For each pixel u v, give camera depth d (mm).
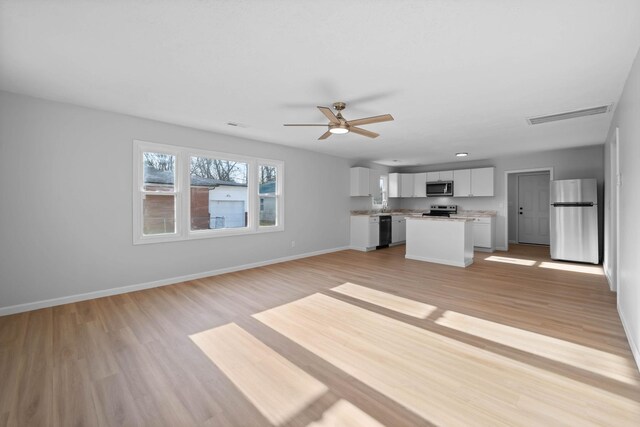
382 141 5242
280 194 5637
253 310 3158
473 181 7211
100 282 3602
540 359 2184
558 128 4344
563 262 5523
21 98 3086
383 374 2010
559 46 2133
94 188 3543
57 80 2746
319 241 6465
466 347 2365
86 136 3479
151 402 1731
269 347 2373
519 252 6566
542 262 5535
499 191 7051
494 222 6906
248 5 1708
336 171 6863
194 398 1768
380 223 7293
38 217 3199
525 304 3312
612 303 3332
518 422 1568
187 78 2705
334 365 2117
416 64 2422
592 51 2195
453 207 7879
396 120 3961
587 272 4758
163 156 4172
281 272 4836
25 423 1563
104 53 2264
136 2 1680
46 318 2941
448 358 2203
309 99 3215
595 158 5727
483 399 1756
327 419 1602
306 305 3307
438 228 5543
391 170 8688
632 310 2324
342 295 3652
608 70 2494
